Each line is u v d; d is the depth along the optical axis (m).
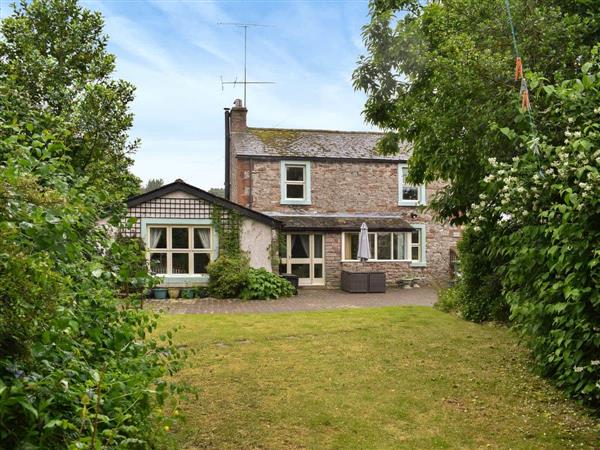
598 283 4.19
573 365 4.93
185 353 3.70
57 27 7.27
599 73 4.27
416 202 20.06
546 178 4.47
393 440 4.24
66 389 2.13
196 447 4.03
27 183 2.34
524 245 4.90
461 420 4.68
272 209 18.80
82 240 3.07
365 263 18.98
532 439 4.26
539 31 6.26
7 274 2.05
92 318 2.99
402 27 8.17
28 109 4.44
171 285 15.43
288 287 15.69
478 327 8.87
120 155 6.71
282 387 5.53
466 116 6.71
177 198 15.68
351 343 7.61
